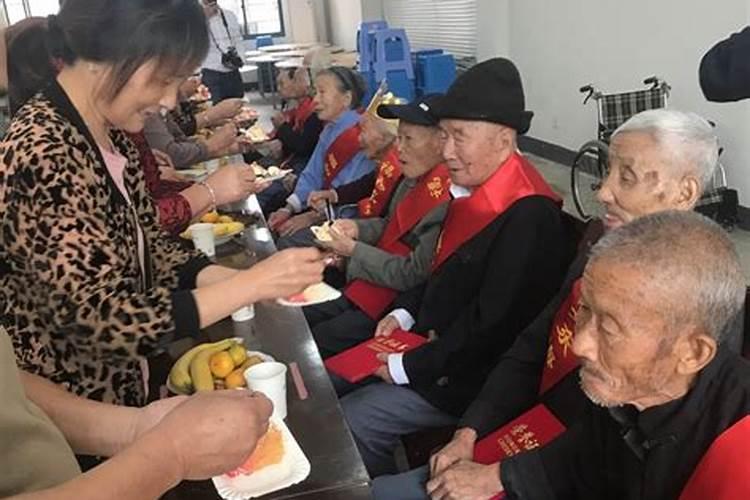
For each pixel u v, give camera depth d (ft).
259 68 34.99
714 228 3.16
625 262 3.10
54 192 3.39
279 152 15.05
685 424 3.23
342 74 11.78
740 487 2.94
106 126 3.94
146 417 3.32
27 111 3.57
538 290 5.83
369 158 10.64
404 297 7.30
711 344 3.07
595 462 4.01
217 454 2.48
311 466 3.74
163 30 3.40
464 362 5.94
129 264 3.94
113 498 2.15
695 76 14.75
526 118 6.25
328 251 7.68
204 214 7.38
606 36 17.37
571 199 16.53
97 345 3.49
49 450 2.44
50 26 3.56
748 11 13.08
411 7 29.32
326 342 7.59
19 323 3.59
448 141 6.34
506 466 4.41
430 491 4.62
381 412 5.95
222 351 4.56
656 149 4.65
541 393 5.24
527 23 20.88
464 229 6.26
